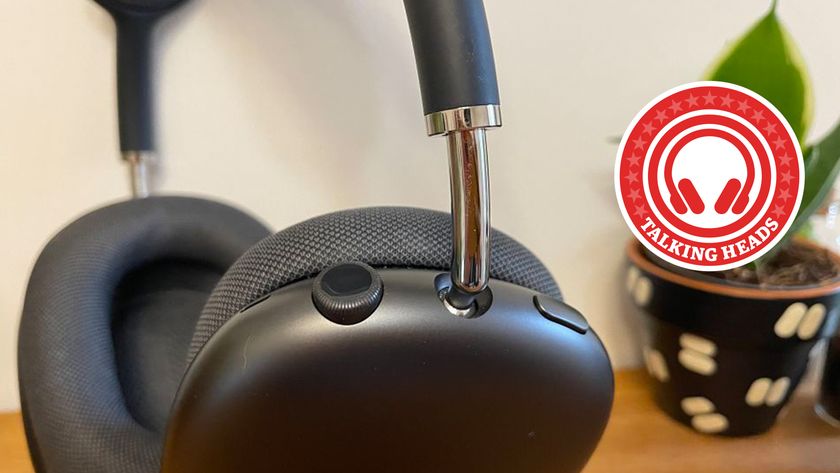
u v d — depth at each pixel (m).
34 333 0.20
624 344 0.31
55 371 0.20
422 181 0.28
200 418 0.15
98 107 0.25
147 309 0.24
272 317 0.15
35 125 0.25
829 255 0.26
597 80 0.27
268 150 0.27
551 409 0.16
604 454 0.25
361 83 0.27
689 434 0.26
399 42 0.26
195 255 0.24
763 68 0.25
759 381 0.25
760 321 0.23
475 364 0.15
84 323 0.21
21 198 0.26
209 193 0.27
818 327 0.24
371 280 0.15
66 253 0.21
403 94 0.27
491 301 0.15
